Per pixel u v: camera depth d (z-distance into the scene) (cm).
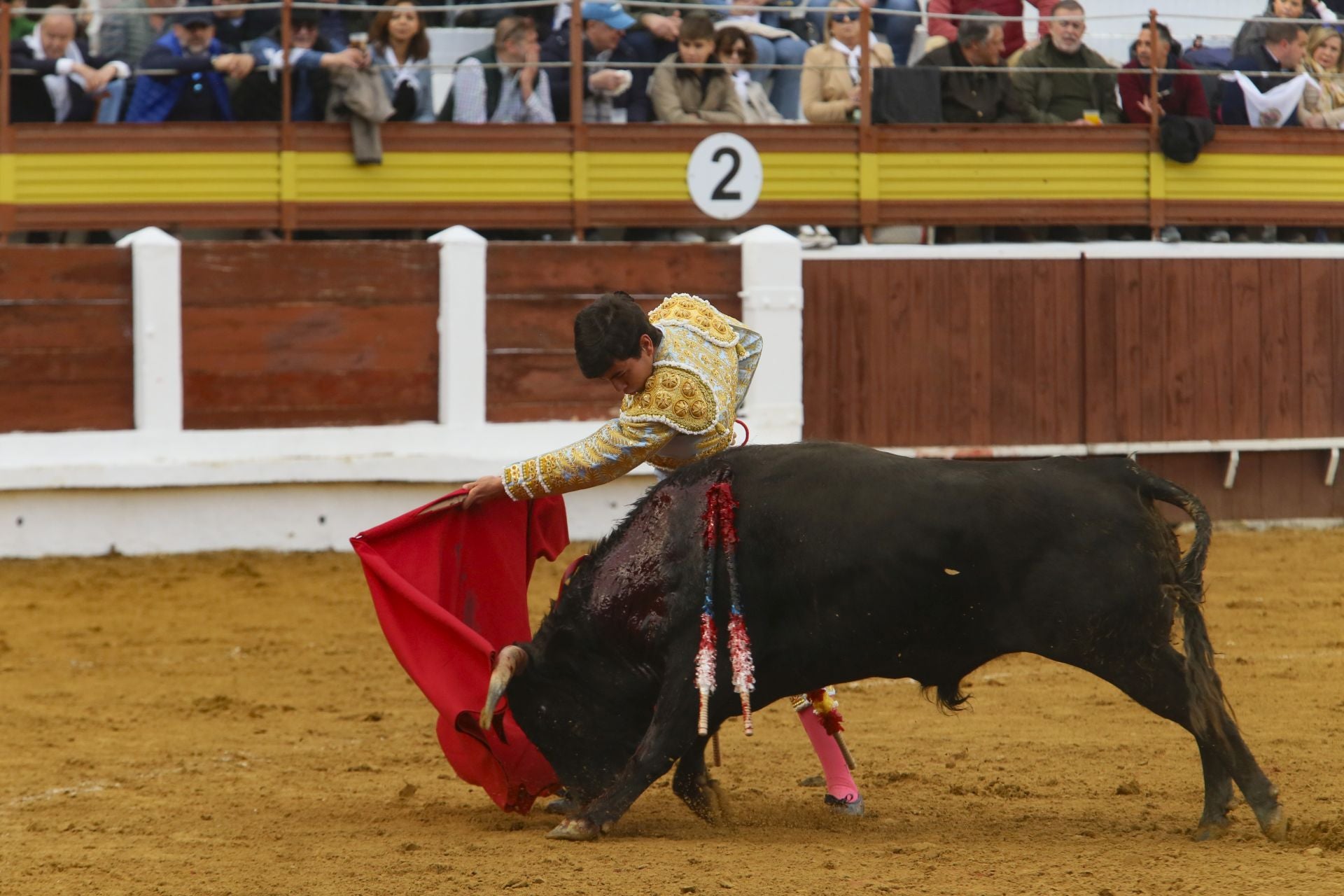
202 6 3684
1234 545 3828
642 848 1408
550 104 3784
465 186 3741
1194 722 1374
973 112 3959
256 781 1794
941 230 4091
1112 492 1395
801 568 1410
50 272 3444
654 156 3812
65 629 2827
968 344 3953
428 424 3638
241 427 3538
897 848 1391
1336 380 4169
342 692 2362
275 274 3544
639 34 3853
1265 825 1384
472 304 3625
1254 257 4106
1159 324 4056
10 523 3450
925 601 1391
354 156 3666
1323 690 2311
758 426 3747
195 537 3541
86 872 1355
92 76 3575
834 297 3875
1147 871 1287
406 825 1560
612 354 1451
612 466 1486
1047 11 4072
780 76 3959
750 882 1267
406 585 1543
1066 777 1767
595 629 1485
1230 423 4103
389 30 3638
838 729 1586
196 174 3622
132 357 3500
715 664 1408
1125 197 4053
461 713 1489
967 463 1435
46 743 2017
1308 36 4228
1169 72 3994
